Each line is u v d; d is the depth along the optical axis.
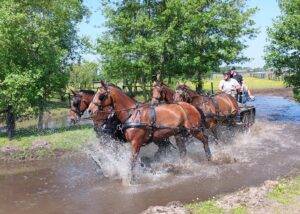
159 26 25.09
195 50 25.84
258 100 42.28
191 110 13.95
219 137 17.23
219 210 9.45
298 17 23.45
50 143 17.97
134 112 12.66
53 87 21.34
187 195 11.34
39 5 21.88
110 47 24.84
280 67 25.33
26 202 11.30
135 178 12.65
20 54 20.06
